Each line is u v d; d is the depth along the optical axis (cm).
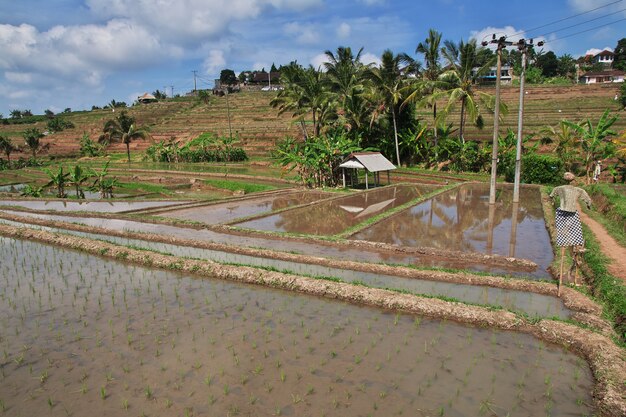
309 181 3077
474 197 2373
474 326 806
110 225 1842
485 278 1026
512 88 6856
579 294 906
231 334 780
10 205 2433
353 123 4022
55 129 9144
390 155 4131
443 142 3766
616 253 1131
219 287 1048
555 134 3178
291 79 3975
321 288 980
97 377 643
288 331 789
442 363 668
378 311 883
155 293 1012
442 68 3853
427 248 1298
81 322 852
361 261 1221
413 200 2238
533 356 692
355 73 3881
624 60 8712
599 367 636
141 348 731
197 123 8031
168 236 1546
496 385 607
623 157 2697
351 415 536
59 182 3006
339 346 727
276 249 1376
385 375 631
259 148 5919
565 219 935
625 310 792
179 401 573
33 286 1080
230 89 11694
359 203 2302
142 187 3450
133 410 557
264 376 630
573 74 8862
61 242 1508
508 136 3372
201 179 3734
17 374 660
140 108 10031
